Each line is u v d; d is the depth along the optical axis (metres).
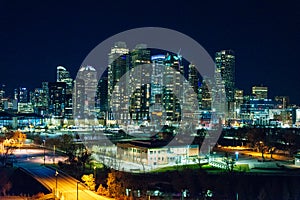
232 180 189.50
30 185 194.12
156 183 187.50
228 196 170.75
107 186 172.88
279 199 170.62
